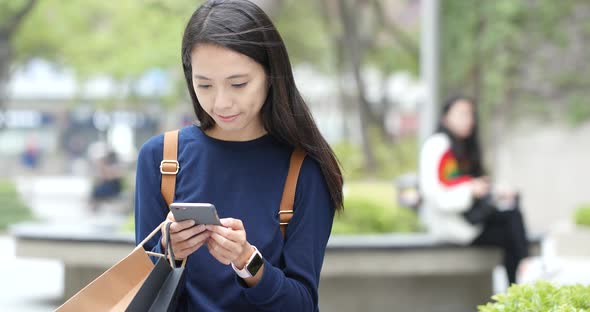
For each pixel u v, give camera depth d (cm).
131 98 3219
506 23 2233
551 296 418
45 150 5706
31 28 2933
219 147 391
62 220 2828
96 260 1108
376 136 3866
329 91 4459
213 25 361
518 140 2223
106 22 2941
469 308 1133
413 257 1059
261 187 387
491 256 1062
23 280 1427
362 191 1958
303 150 395
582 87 2153
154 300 348
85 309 342
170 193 387
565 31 2184
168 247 356
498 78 2247
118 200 2947
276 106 382
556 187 2144
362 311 1098
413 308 1115
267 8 2517
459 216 1042
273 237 381
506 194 1046
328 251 1044
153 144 395
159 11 2597
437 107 1509
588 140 2108
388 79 4003
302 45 3488
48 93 5312
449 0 2388
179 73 2608
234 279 377
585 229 1253
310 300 378
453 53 2406
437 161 1034
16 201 2738
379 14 3550
